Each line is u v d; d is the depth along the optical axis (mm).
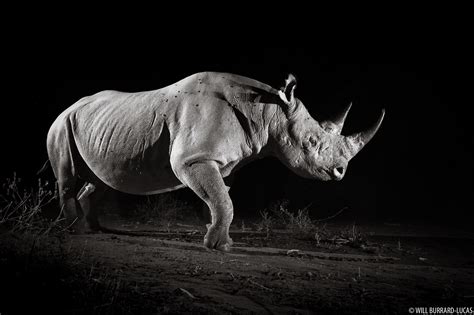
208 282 5402
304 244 8617
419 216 14781
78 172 8969
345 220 13367
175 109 7953
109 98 8703
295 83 7895
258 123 7953
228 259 6742
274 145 8125
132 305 4406
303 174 8203
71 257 5723
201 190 7434
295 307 4742
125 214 12664
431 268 6852
